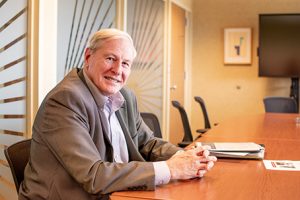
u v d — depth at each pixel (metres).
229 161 1.77
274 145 2.27
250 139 2.53
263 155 1.88
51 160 1.41
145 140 2.02
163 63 5.62
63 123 1.39
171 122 5.93
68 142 1.35
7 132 2.60
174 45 6.03
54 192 1.37
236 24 6.56
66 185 1.36
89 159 1.32
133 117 1.94
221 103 6.68
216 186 1.34
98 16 3.84
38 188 1.41
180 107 3.39
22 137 2.75
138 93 4.92
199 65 6.75
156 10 5.33
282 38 6.05
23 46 2.75
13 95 2.66
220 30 6.64
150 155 1.97
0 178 2.53
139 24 4.83
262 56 6.13
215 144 2.02
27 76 2.79
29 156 1.58
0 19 2.52
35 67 2.82
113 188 1.27
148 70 5.18
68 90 1.45
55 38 2.99
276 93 6.46
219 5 6.62
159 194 1.24
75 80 1.55
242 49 6.54
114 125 1.76
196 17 6.71
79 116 1.43
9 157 1.54
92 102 1.51
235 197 1.22
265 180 1.43
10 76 2.62
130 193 1.25
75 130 1.38
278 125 3.36
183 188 1.31
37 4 2.81
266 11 6.43
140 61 4.93
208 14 6.67
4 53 2.56
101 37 1.55
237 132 2.89
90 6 3.69
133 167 1.32
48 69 2.93
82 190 1.35
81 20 3.55
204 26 6.70
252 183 1.39
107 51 1.54
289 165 1.69
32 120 2.80
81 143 1.36
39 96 2.82
